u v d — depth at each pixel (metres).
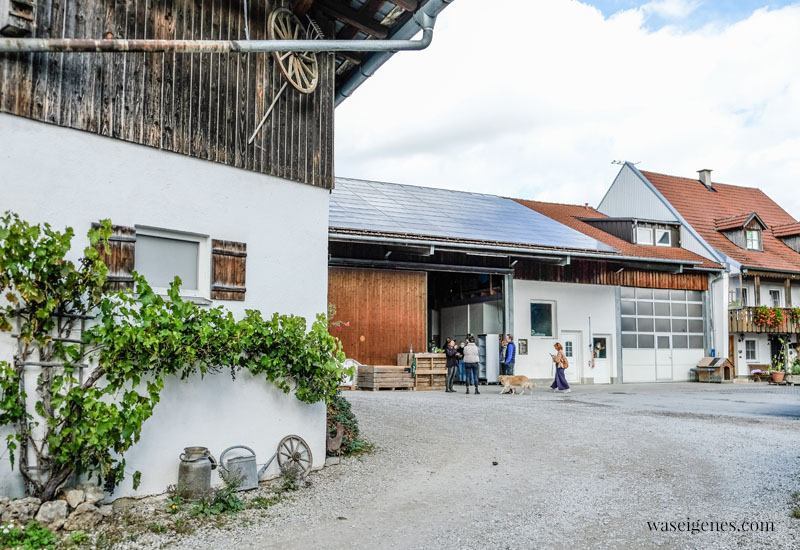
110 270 6.50
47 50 5.87
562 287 24.28
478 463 9.05
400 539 5.99
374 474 8.34
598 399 17.59
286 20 8.39
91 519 5.82
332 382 8.25
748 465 8.95
